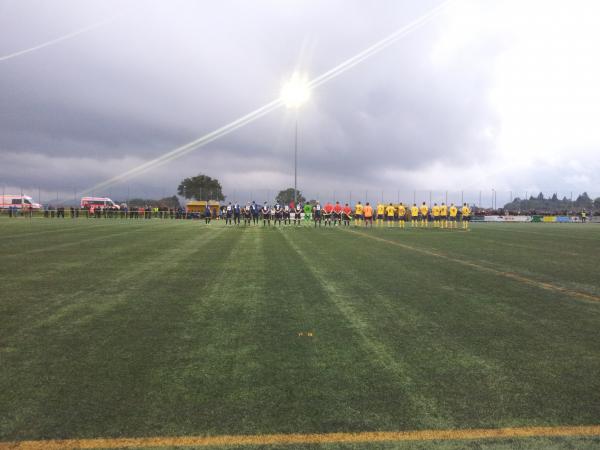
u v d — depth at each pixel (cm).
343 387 330
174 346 426
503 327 505
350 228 3022
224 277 830
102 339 446
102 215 5362
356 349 421
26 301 618
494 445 252
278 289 717
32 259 1071
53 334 462
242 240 1717
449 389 329
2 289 702
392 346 432
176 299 637
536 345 438
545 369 371
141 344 431
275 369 367
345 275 868
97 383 334
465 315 559
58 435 258
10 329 480
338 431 265
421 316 552
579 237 2155
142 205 6931
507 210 6106
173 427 268
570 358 400
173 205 7262
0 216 5147
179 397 310
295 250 1344
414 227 3391
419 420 280
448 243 1706
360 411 291
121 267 949
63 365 372
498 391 326
